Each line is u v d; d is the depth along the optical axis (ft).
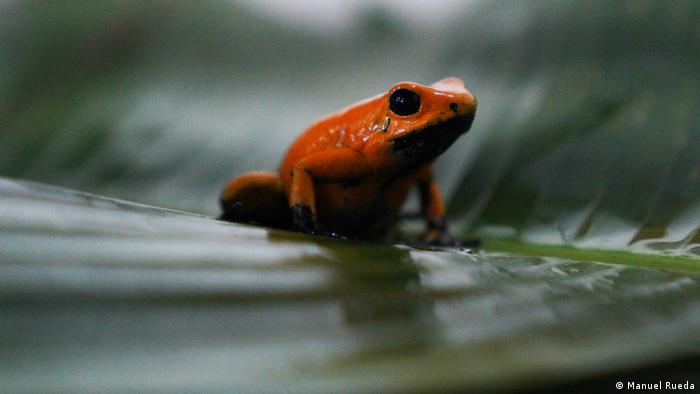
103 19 0.89
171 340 0.33
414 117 0.67
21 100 0.87
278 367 0.31
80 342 0.31
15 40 0.90
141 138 0.82
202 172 0.80
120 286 0.38
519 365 0.32
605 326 0.40
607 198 0.66
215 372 0.29
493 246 0.66
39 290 0.35
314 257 0.52
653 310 0.44
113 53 0.88
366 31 0.85
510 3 0.78
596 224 0.65
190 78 0.85
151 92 0.85
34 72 0.89
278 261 0.49
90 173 0.80
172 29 0.88
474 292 0.48
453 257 0.56
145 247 0.45
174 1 0.89
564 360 0.33
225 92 0.84
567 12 0.75
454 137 0.67
